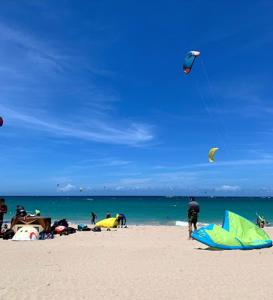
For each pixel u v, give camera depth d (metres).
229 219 14.51
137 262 10.89
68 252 12.84
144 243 15.54
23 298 7.10
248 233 14.07
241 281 8.52
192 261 11.03
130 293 7.51
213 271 9.59
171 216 53.94
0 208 17.50
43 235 17.20
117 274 9.23
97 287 7.96
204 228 13.81
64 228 19.59
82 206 92.75
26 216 18.00
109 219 26.53
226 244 13.29
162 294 7.45
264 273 9.37
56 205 100.50
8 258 11.52
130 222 41.62
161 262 10.88
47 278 8.75
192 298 7.20
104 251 13.10
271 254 12.25
